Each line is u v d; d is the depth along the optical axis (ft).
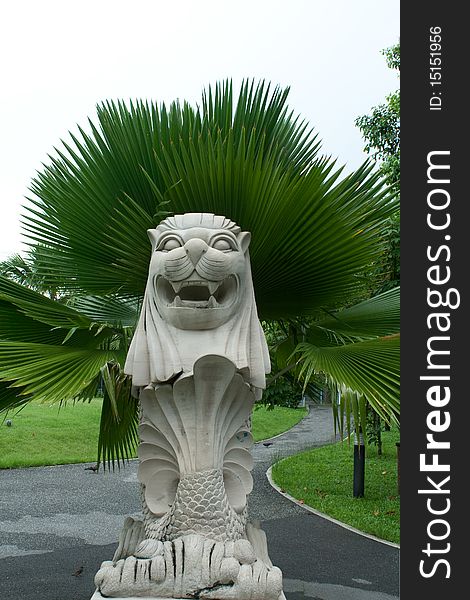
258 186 9.70
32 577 14.21
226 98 12.12
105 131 11.39
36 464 31.22
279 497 23.91
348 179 9.75
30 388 8.71
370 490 24.59
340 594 13.21
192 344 7.80
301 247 10.55
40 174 11.37
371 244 10.91
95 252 11.82
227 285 8.07
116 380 11.22
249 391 8.01
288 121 12.64
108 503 23.02
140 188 11.65
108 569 6.97
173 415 7.73
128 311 14.75
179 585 6.81
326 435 45.34
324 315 13.26
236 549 7.09
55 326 11.16
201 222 8.29
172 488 7.95
